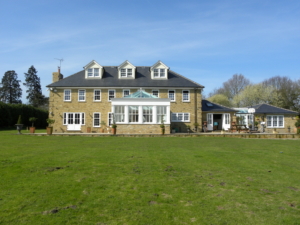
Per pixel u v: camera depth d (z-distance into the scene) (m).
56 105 32.25
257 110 36.94
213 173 8.79
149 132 27.81
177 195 6.52
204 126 32.78
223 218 5.23
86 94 32.38
